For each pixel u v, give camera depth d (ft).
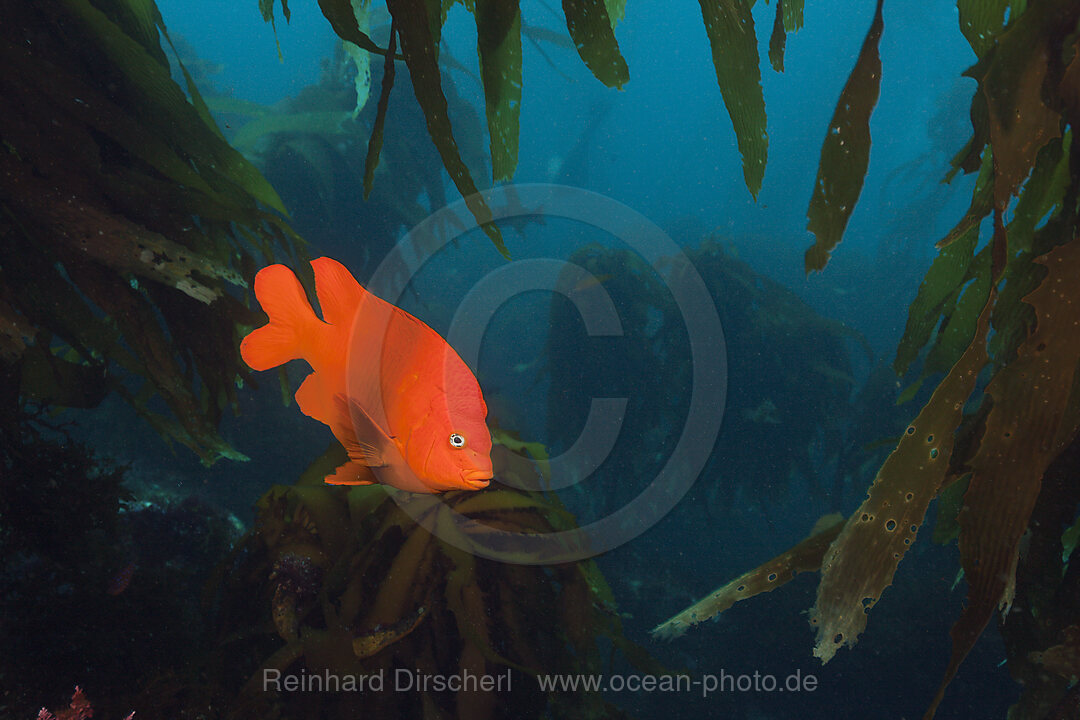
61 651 7.44
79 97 6.17
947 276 5.61
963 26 4.87
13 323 5.32
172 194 6.87
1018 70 3.80
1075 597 4.99
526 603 7.32
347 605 6.77
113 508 8.94
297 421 20.40
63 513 8.11
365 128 23.93
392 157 23.68
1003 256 3.68
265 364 4.08
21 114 5.92
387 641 6.52
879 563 3.63
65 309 6.79
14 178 5.82
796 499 30.04
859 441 24.14
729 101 4.16
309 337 4.06
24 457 7.64
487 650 6.61
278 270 4.04
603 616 7.83
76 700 4.63
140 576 8.97
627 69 4.53
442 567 7.02
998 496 3.40
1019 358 3.47
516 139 4.99
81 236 6.06
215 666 7.09
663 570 21.48
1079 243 3.47
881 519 3.68
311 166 21.36
